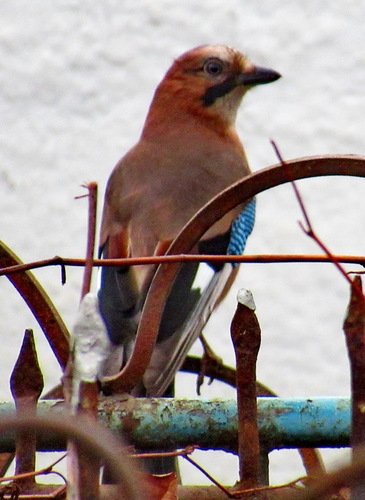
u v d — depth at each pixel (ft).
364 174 15.90
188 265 27.43
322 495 12.37
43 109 38.09
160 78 38.06
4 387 35.24
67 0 38.60
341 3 38.11
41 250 37.09
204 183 30.07
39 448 16.01
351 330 14.84
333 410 15.93
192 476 33.96
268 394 20.54
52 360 35.37
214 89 33.45
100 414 15.80
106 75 38.34
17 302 35.58
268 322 36.24
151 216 28.78
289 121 37.58
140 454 15.61
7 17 38.63
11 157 37.73
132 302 24.45
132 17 38.52
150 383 22.97
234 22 38.29
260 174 16.12
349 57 37.88
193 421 15.83
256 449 15.53
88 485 14.34
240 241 30.58
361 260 16.14
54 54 38.40
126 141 37.88
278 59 38.04
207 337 36.17
